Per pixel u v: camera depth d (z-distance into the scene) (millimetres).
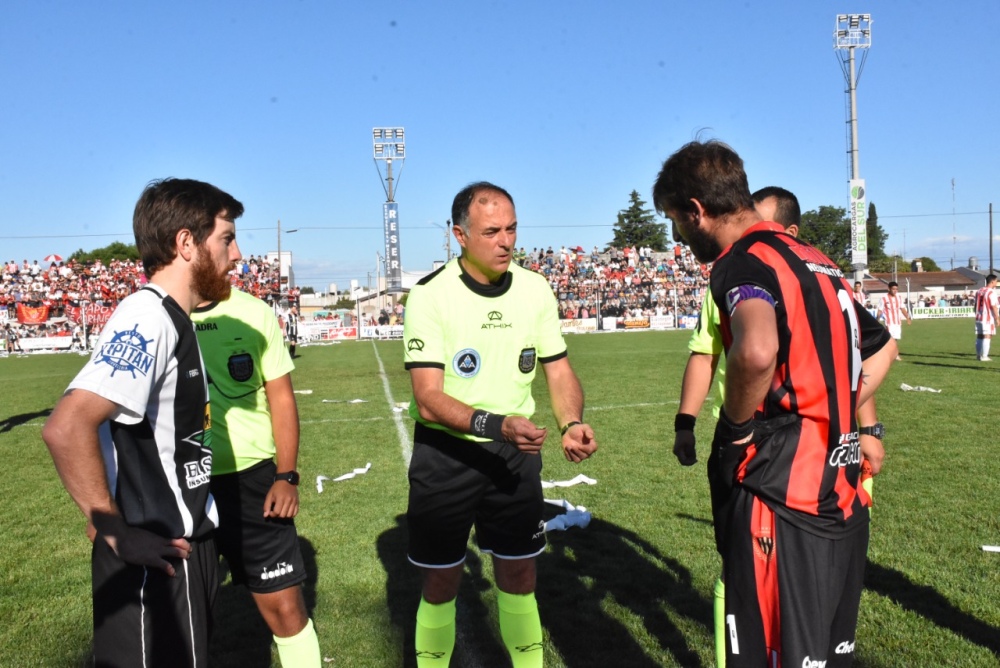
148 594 2223
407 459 8258
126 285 39594
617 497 6449
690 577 4668
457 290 3123
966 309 49438
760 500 2148
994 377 14055
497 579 3367
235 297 3264
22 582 4859
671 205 2420
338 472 7691
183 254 2350
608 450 8383
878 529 5348
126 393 2027
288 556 3182
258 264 42125
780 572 2121
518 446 2662
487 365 3156
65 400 1967
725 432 2115
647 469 7449
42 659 3805
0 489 7375
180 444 2262
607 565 4887
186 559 2305
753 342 1907
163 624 2242
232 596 4652
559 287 43781
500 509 3238
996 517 5586
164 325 2174
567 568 4855
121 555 2080
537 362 3449
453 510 3193
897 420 9570
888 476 6773
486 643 3939
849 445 2191
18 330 37312
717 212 2334
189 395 2281
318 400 13523
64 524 6160
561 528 5590
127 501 2162
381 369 20219
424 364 3047
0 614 4355
